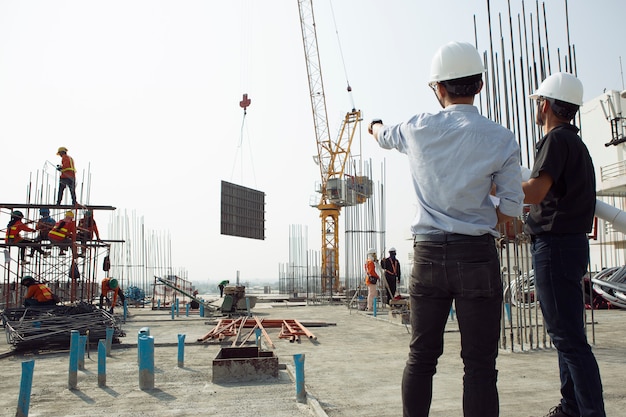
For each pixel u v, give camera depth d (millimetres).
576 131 2762
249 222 32781
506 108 6203
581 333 2494
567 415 2729
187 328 9375
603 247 19750
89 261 12297
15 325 6617
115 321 7359
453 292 2027
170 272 23094
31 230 10953
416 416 2090
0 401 3791
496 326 1998
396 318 10031
